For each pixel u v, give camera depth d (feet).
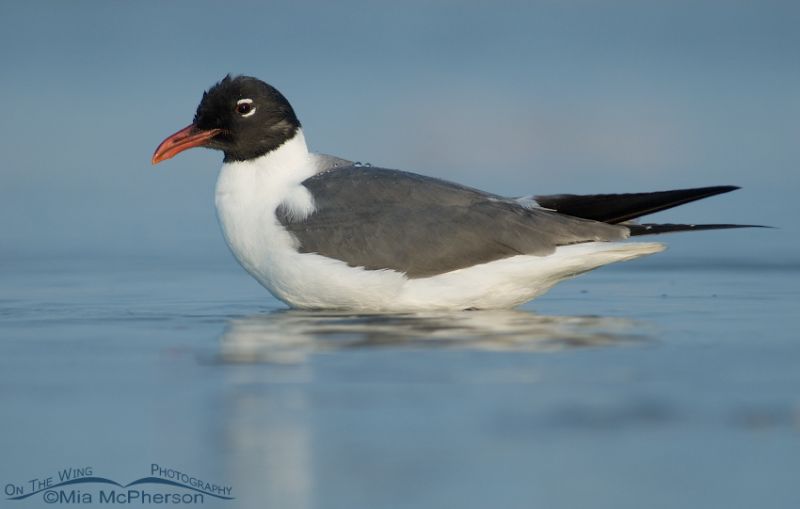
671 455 30.50
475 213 47.57
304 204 48.42
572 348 40.34
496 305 48.37
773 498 28.25
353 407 33.78
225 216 50.34
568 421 32.68
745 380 36.11
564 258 47.09
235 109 50.34
